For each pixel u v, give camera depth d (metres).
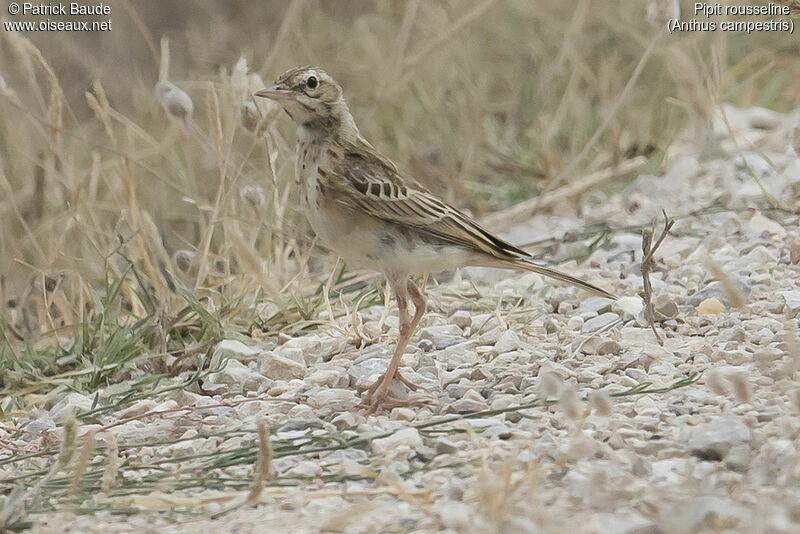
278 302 12.00
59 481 8.23
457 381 9.88
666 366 9.59
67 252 14.17
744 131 17.22
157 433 9.30
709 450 7.58
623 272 12.76
